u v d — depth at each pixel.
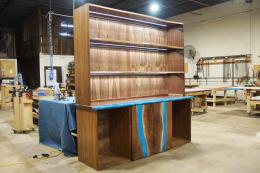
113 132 3.91
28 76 12.72
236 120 6.36
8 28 15.20
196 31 11.84
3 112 8.76
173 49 4.64
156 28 4.54
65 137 3.75
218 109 8.30
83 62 3.34
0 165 3.44
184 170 3.17
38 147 4.29
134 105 3.55
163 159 3.60
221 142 4.39
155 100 3.90
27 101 5.39
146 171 3.16
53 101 4.12
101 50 3.78
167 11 11.74
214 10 11.02
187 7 11.12
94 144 3.22
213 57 11.25
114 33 3.89
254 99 6.95
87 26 3.22
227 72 10.79
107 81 3.86
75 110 3.79
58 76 11.45
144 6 10.56
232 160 3.49
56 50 11.49
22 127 5.39
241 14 10.18
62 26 11.69
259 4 9.62
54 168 3.30
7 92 9.88
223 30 10.82
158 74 4.64
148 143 3.73
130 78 4.19
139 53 4.32
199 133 5.05
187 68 11.95
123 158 3.64
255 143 4.30
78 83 3.48
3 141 4.72
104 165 3.36
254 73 9.38
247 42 10.09
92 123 3.23
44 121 4.47
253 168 3.20
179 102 4.61
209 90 8.08
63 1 10.06
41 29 11.09
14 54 14.48
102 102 3.69
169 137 4.06
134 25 4.18
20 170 3.25
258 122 6.07
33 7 11.20
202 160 3.52
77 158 3.69
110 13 3.63
